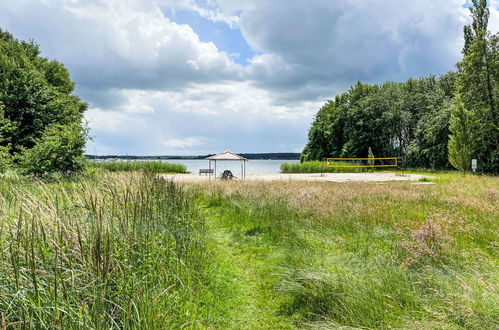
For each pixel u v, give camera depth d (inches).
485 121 1255.5
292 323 130.6
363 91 2347.4
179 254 165.0
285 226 271.6
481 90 1274.6
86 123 550.3
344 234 246.7
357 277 146.6
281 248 225.0
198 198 454.9
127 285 115.3
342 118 2321.6
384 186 528.7
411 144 1798.7
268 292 159.0
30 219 107.0
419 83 2074.3
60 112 768.9
